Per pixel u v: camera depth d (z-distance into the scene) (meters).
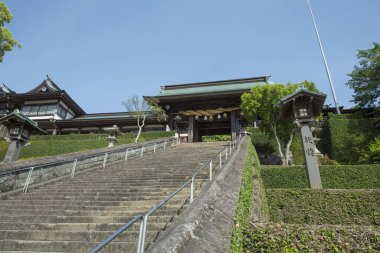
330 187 10.95
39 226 5.39
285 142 19.98
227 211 4.54
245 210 5.66
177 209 5.78
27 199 7.70
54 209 6.53
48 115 36.09
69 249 4.49
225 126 27.91
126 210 6.15
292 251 4.45
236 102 26.34
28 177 8.76
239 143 13.44
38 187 9.00
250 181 8.06
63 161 10.09
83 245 4.48
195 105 27.31
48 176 9.80
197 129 27.20
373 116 23.45
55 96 36.81
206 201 4.38
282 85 18.22
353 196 8.13
